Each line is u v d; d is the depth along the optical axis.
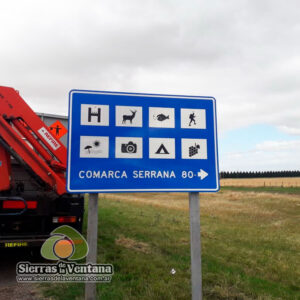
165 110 3.35
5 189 5.18
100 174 3.13
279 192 38.81
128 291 4.06
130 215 12.27
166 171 3.26
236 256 6.65
